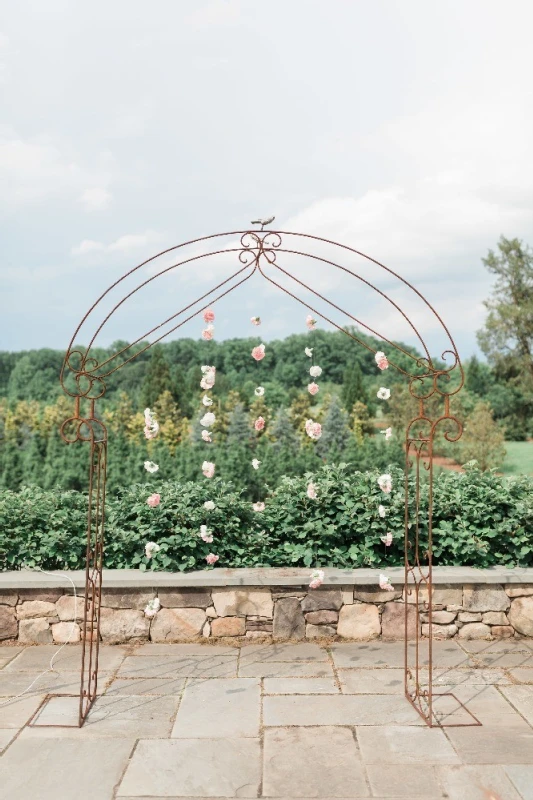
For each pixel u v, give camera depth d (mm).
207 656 4238
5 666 4090
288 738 3154
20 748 3059
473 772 2834
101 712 3438
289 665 4082
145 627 4500
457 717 3359
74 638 4484
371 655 4254
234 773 2842
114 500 5465
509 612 4543
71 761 2941
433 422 3486
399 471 5469
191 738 3156
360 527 4777
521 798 2635
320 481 5164
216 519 4930
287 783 2762
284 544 4875
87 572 3387
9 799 2635
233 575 4504
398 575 4500
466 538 4762
